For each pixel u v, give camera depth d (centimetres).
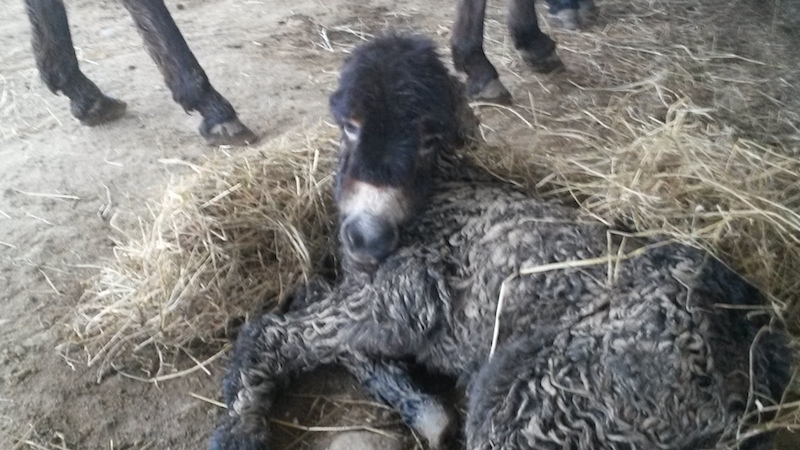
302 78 157
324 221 103
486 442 67
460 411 85
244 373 85
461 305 79
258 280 99
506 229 80
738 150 104
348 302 85
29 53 171
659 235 83
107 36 177
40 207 121
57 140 138
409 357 87
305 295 94
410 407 83
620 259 75
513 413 67
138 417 87
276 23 182
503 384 69
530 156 107
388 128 77
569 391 65
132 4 124
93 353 95
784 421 71
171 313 94
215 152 122
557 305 73
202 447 84
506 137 130
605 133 131
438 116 81
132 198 122
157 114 146
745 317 71
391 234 79
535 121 132
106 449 84
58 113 147
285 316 89
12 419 87
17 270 108
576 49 165
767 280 85
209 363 94
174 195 102
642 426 64
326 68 161
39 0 129
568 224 80
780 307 77
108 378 92
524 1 148
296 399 89
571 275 74
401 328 80
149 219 116
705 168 99
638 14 183
